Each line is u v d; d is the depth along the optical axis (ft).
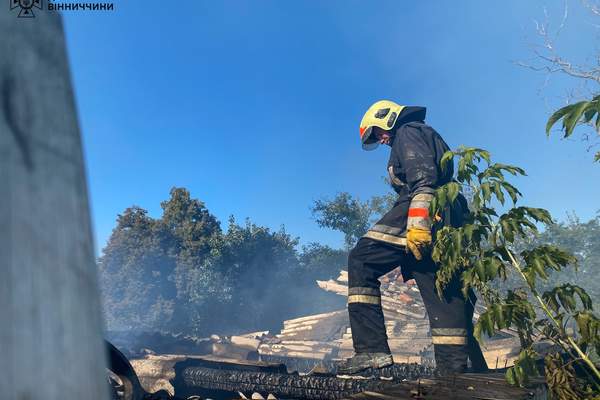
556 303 8.85
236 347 27.91
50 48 1.17
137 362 13.58
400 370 11.90
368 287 12.71
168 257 66.18
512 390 8.32
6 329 0.90
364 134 14.48
